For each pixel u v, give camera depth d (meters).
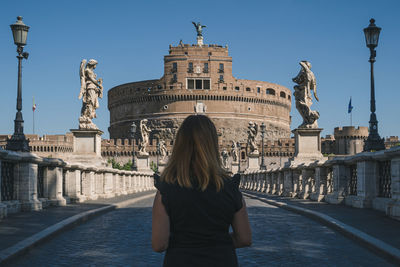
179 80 143.62
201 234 2.72
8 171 13.30
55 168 16.23
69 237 9.34
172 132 141.12
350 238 8.80
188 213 2.72
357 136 131.50
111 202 18.83
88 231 10.34
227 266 2.70
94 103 22.66
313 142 22.50
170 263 2.71
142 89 148.12
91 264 6.85
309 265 6.71
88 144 22.48
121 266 6.75
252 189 40.22
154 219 2.76
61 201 16.56
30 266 6.58
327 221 10.87
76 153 22.39
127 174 31.05
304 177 20.58
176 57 144.38
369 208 13.84
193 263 2.68
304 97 22.61
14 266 6.50
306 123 22.62
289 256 7.39
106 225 11.53
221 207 2.74
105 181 23.41
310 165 19.58
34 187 14.38
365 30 16.91
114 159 129.75
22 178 13.87
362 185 14.12
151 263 6.97
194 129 2.88
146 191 37.84
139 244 8.62
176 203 2.72
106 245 8.47
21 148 14.95
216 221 2.74
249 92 147.38
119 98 154.62
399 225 9.71
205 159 2.79
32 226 9.77
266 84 152.62
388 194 12.96
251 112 147.62
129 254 7.64
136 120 148.75
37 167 15.31
